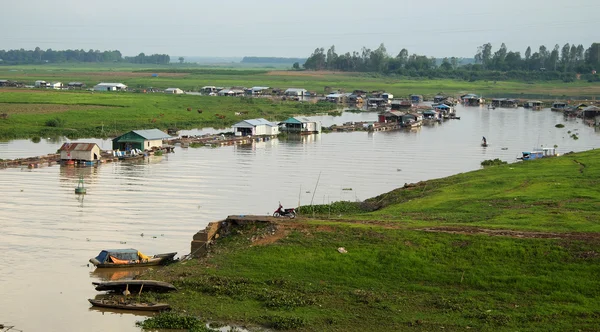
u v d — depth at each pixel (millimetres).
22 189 105125
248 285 58219
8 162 129125
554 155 136875
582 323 49656
